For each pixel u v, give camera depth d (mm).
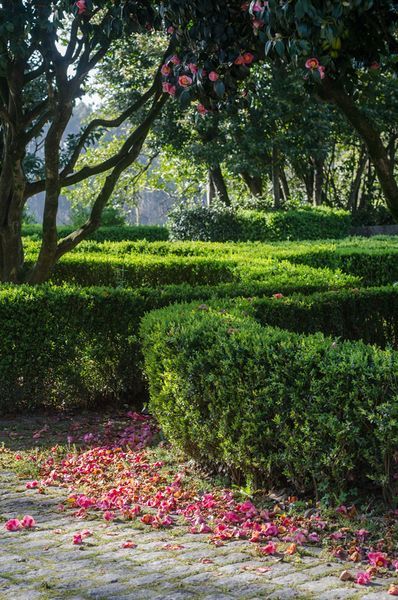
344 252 14297
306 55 5191
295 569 3848
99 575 3750
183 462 6012
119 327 7949
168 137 25547
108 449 6520
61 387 7871
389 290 8602
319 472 4727
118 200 29641
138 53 24312
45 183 9695
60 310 7762
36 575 3752
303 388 4762
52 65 8922
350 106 5664
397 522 4355
